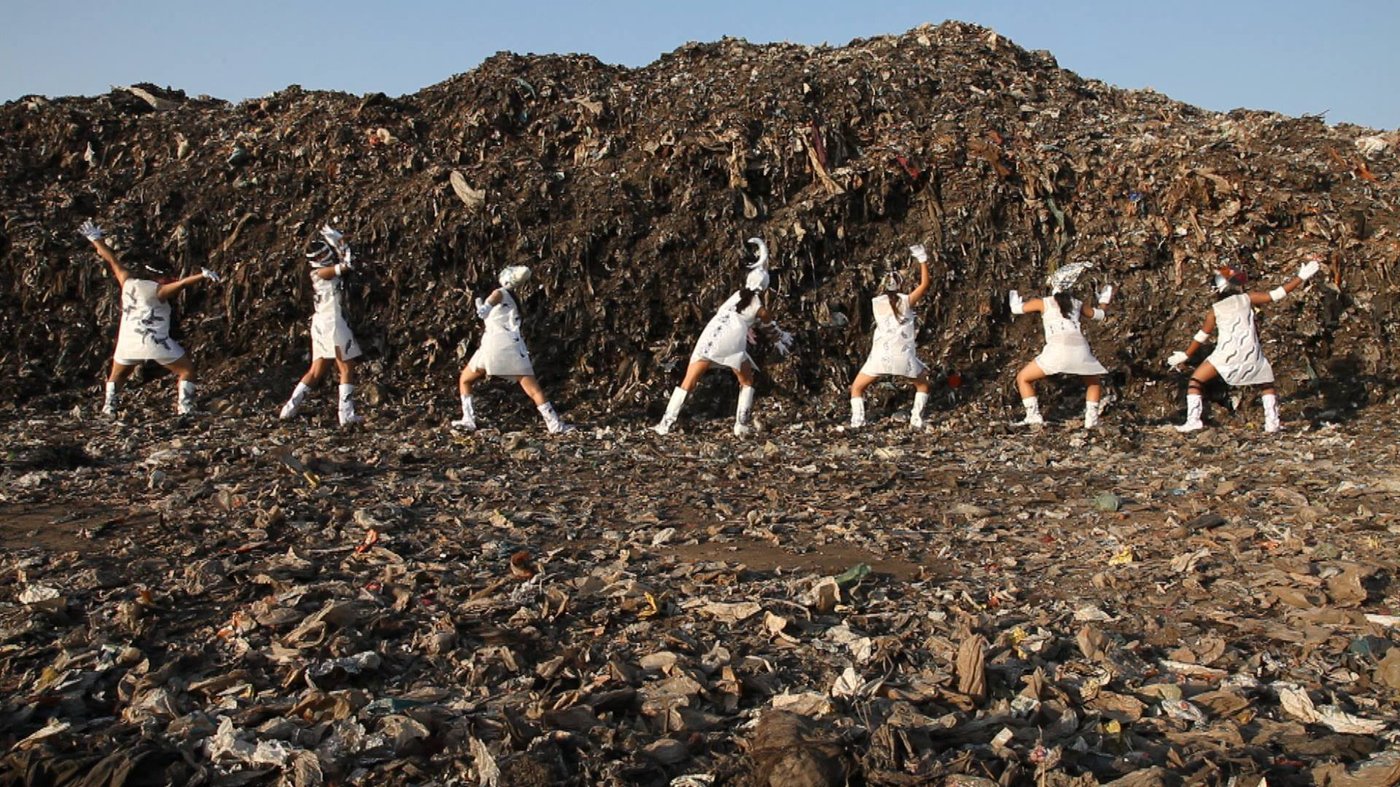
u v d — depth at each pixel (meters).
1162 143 12.46
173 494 6.18
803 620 4.43
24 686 3.65
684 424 10.25
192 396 9.81
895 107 13.06
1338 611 4.49
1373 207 11.79
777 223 11.81
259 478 6.81
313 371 9.70
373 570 4.95
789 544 5.76
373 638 4.10
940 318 11.62
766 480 7.57
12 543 5.24
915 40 15.04
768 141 12.28
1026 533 6.02
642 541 5.78
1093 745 3.32
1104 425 10.02
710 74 13.78
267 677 3.73
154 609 4.32
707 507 6.67
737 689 3.68
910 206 12.15
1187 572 5.09
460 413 10.30
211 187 12.09
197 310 11.44
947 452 8.86
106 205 12.08
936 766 3.10
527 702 3.56
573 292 11.30
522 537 5.72
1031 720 3.46
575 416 10.42
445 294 11.27
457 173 11.93
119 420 9.58
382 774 3.08
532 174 12.02
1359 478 7.20
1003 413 10.75
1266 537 5.71
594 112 12.74
